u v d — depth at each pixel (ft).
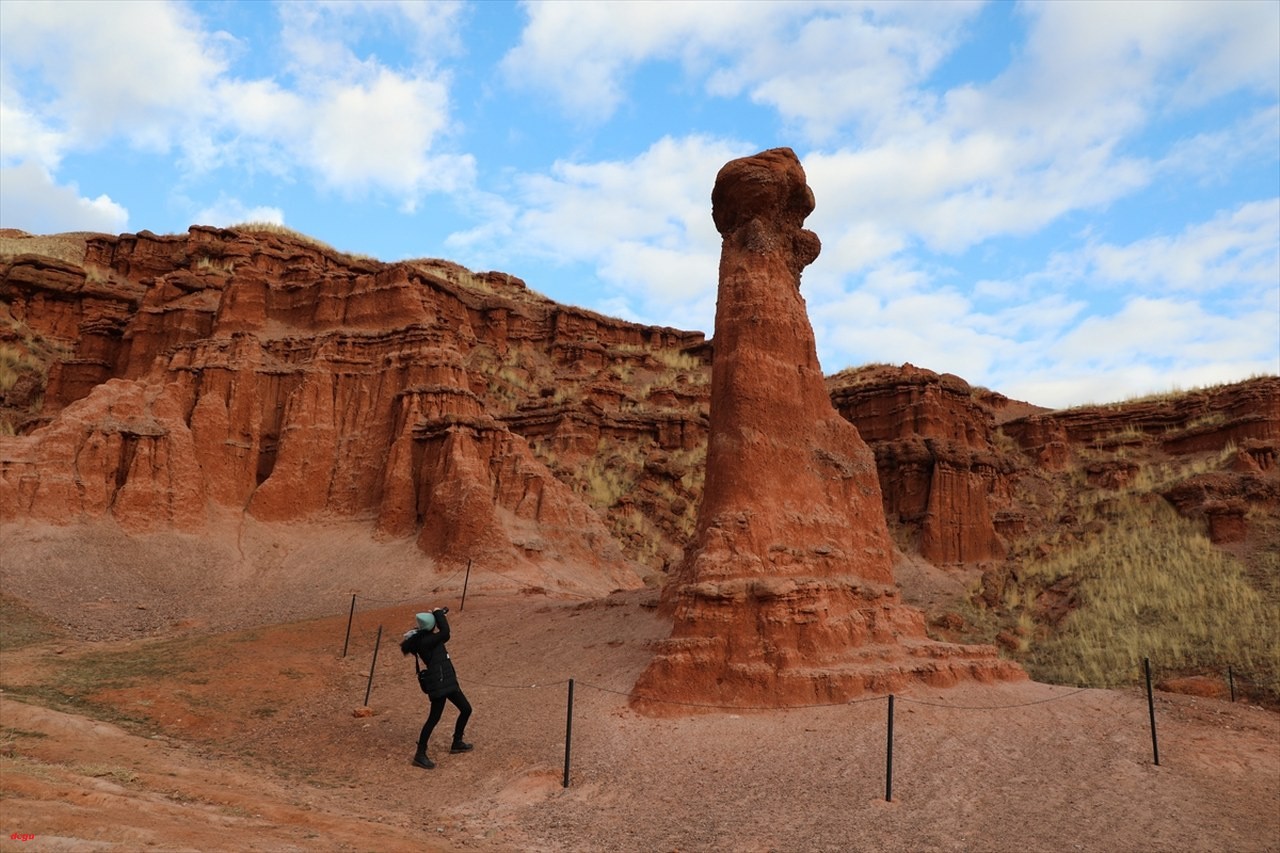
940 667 61.82
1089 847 36.65
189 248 213.05
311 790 42.52
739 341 70.79
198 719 56.44
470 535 121.08
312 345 151.02
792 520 66.69
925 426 175.63
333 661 74.90
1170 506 145.79
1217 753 50.39
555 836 36.83
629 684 61.05
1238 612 107.45
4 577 96.48
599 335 254.68
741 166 76.69
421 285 192.03
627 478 179.01
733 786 43.19
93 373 175.63
